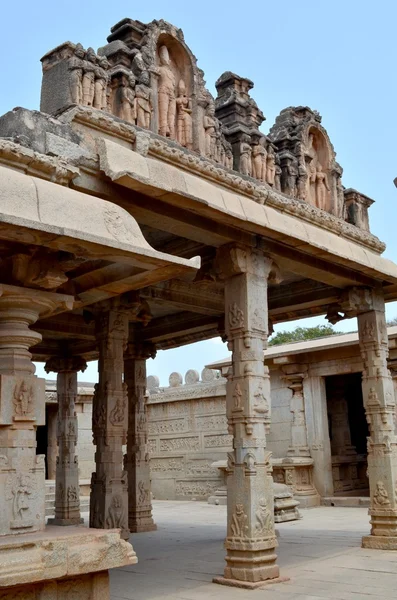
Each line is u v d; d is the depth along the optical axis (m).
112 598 6.72
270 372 19.42
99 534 5.23
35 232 4.71
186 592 6.96
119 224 5.40
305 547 9.98
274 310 11.68
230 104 8.93
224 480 19.70
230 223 7.35
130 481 12.98
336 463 18.34
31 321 5.76
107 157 6.16
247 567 7.25
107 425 10.48
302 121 10.07
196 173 7.60
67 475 14.05
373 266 9.46
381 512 9.91
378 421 10.23
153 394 22.28
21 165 5.61
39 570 4.67
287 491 14.63
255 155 8.91
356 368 17.36
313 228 8.73
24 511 5.19
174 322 13.13
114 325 10.71
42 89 6.93
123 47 7.33
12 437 5.27
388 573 7.78
